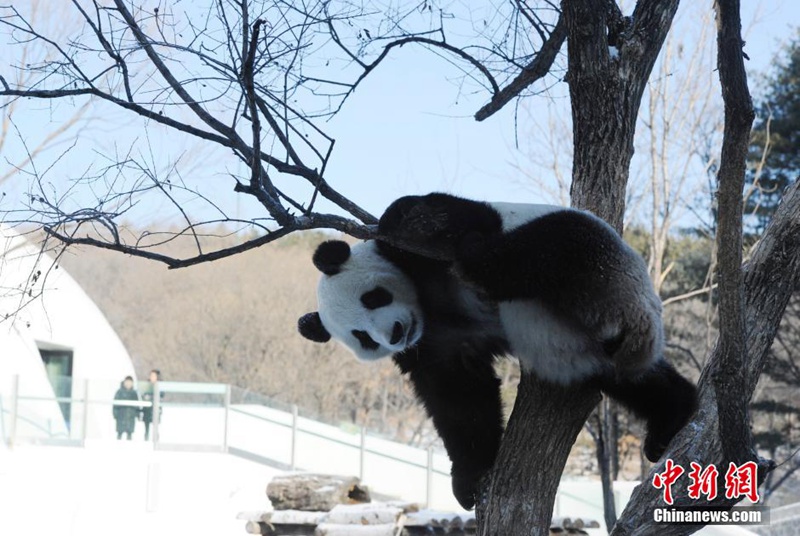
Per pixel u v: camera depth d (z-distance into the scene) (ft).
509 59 18.30
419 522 40.75
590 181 15.42
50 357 97.40
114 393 81.05
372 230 13.24
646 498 15.15
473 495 17.10
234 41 13.41
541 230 14.02
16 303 43.91
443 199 14.26
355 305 16.83
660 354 14.53
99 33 13.43
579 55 15.19
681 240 86.99
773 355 82.48
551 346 14.48
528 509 14.57
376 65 16.15
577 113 15.55
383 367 148.87
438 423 17.58
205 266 160.35
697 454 15.02
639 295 13.88
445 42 17.48
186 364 150.61
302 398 146.20
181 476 73.10
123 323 159.12
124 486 70.64
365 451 74.54
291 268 161.38
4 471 69.67
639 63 15.51
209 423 79.71
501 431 17.24
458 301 16.43
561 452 14.78
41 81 14.17
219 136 13.48
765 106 87.15
